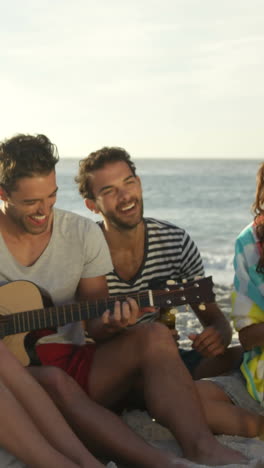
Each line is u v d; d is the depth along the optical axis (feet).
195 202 116.57
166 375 9.11
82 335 10.91
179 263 12.69
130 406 10.83
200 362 12.47
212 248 57.93
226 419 10.12
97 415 8.70
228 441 9.89
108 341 10.05
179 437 8.77
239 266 11.05
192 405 8.90
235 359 12.05
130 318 9.73
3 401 7.82
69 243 10.67
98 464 7.96
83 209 98.48
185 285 10.43
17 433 7.74
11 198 9.96
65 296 10.66
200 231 76.07
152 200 120.26
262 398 10.59
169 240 12.60
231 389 10.72
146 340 9.48
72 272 10.64
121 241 12.21
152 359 9.32
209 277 10.61
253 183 171.83
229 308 27.20
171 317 11.89
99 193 12.30
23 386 8.26
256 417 10.31
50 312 10.22
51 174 9.98
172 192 137.28
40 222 10.09
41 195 9.87
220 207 108.68
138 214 12.25
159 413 8.95
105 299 10.21
